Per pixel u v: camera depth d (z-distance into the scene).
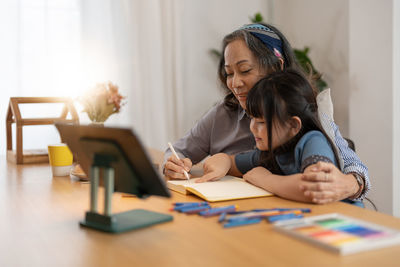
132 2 3.38
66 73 3.26
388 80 2.68
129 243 0.73
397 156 2.71
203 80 3.73
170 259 0.65
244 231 0.78
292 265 0.61
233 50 1.41
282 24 3.95
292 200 1.03
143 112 3.48
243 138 1.65
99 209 0.98
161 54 3.50
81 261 0.65
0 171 1.55
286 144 1.15
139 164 0.77
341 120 3.40
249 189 1.12
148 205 1.00
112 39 3.34
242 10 3.83
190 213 0.91
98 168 0.82
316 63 3.62
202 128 1.73
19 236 0.78
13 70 3.12
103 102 1.52
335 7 3.40
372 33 2.76
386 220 0.86
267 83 1.12
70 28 3.26
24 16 3.13
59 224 0.86
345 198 1.14
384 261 0.62
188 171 1.44
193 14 3.66
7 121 1.92
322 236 0.71
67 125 0.84
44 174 1.48
